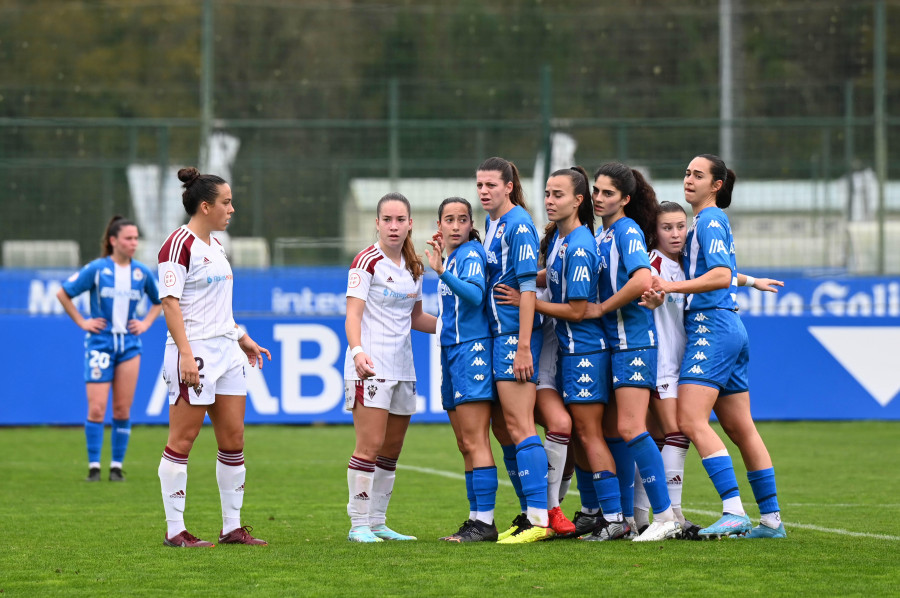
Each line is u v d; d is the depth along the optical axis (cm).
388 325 2050
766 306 4850
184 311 1962
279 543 2055
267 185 6038
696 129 6181
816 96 6600
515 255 1997
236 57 7094
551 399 2083
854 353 4819
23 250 5872
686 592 1554
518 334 2020
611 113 7012
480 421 2061
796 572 1694
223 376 1989
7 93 6550
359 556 1853
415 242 5859
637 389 2009
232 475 2025
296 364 4747
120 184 5894
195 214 1986
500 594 1546
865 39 6688
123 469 3547
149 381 4750
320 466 3588
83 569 1758
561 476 2083
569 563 1769
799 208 5875
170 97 7450
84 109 7238
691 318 2044
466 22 7250
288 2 7394
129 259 3341
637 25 7088
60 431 4759
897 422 4947
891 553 1869
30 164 5819
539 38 7162
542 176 5256
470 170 6391
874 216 6131
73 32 7475
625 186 2044
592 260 2006
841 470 3416
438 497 2858
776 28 6788
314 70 7138
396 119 6072
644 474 2009
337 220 6059
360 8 6397
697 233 2052
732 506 2033
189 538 2009
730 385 2077
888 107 6494
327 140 6359
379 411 2036
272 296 4906
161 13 7656
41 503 2722
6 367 4722
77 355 4753
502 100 7100
